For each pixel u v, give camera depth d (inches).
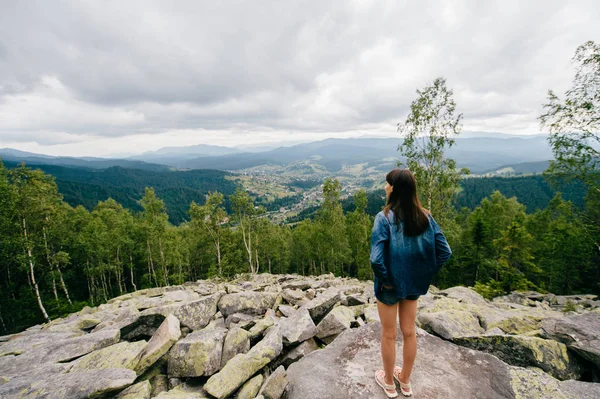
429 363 167.8
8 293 1187.3
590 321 254.4
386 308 127.2
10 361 259.4
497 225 1795.0
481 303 523.2
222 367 250.4
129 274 2277.3
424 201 1050.1
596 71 642.8
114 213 2032.5
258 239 1925.4
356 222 1866.4
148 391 210.4
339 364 169.5
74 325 398.9
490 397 140.2
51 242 1312.7
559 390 144.5
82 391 193.9
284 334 275.9
